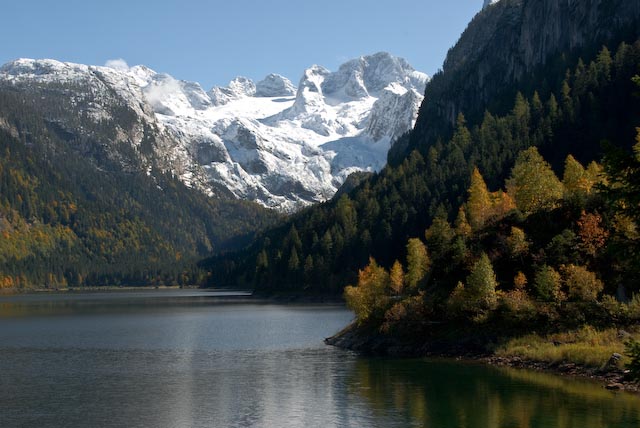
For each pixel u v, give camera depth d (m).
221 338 124.50
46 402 66.44
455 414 56.59
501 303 89.69
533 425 51.88
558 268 93.56
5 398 68.56
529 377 71.19
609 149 30.83
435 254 114.31
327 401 64.06
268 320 164.25
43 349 109.56
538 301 88.25
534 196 110.88
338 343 110.44
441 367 80.38
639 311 81.38
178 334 133.12
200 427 55.97
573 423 51.84
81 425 57.22
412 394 65.50
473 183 142.75
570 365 73.19
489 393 63.91
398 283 122.12
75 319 176.75
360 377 76.44
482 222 117.44
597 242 93.00
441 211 195.50
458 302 93.38
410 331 98.25
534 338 83.56
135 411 62.09
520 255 99.31
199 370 85.88
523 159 123.62
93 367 89.44
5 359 97.88
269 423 56.59
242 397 67.56
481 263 91.62
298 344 112.94
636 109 194.62
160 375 82.25
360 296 113.44
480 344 87.88
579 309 84.44
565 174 121.38
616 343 74.88
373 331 106.62
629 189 30.70
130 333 136.12
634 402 58.06
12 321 171.38
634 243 31.94
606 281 89.44
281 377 78.88
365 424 55.03
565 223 102.50
